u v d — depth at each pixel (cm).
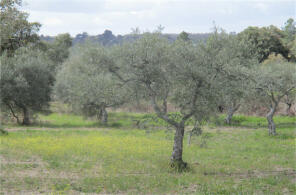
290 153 2573
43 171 1822
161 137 3253
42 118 5047
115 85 1950
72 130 3741
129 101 2014
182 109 1898
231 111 4378
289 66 3303
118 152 2419
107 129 3922
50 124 4359
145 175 1797
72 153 2338
